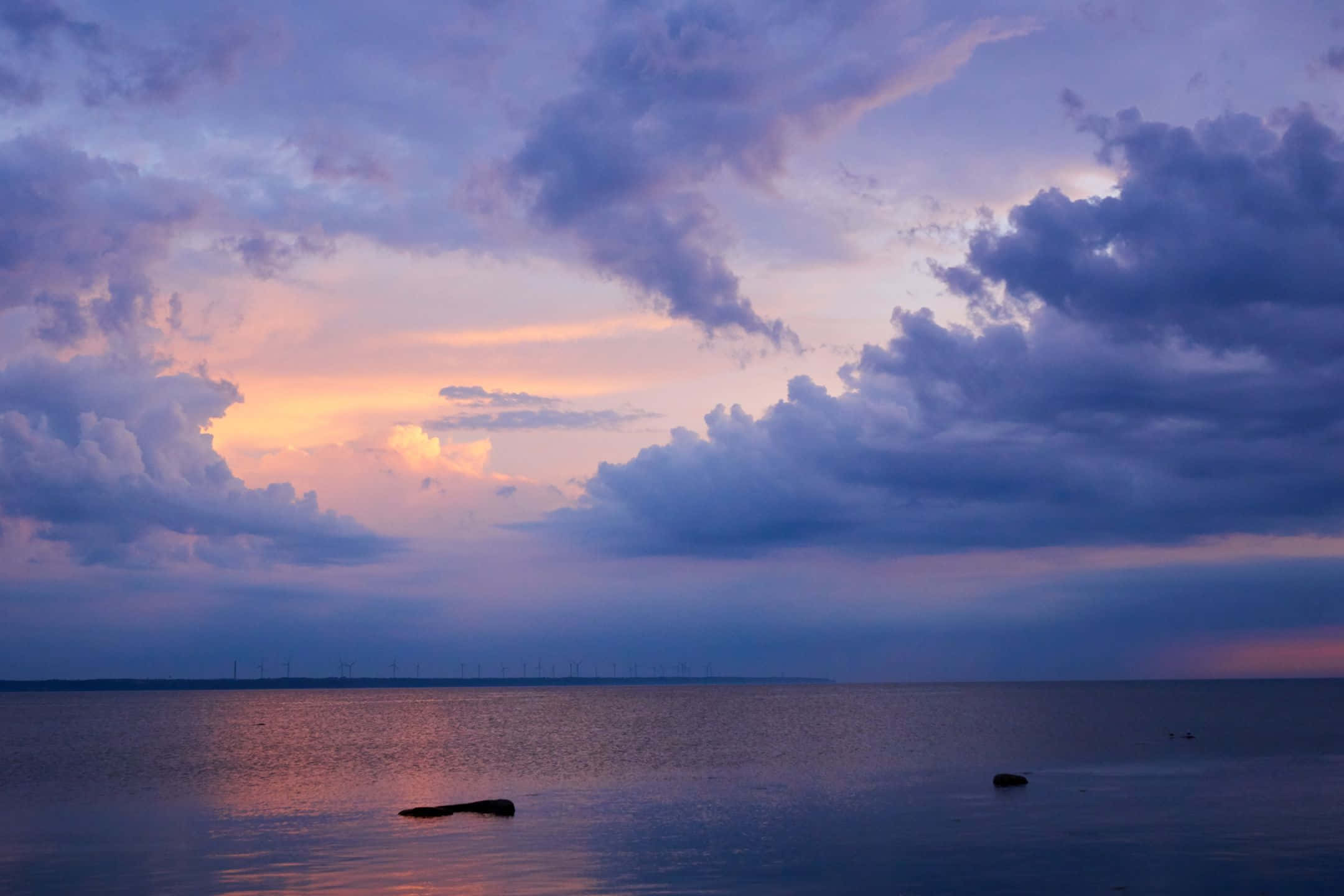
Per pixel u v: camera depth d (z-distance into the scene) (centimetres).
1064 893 3394
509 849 4272
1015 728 13000
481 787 6994
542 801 5988
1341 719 14625
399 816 5397
